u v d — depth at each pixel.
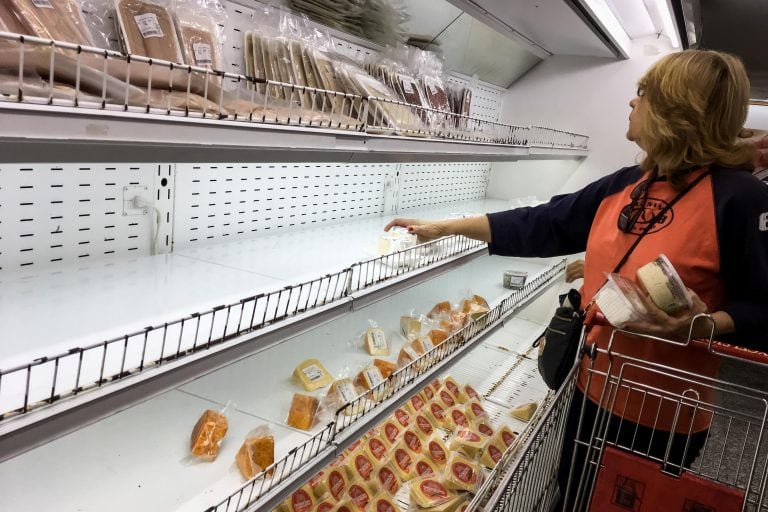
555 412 1.29
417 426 2.21
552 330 1.54
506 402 2.78
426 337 2.23
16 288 1.34
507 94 4.18
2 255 1.43
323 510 1.68
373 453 1.98
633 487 1.16
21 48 0.72
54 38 0.99
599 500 1.19
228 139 1.01
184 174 1.87
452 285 3.46
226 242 2.09
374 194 3.03
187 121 0.92
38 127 0.72
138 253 1.78
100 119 0.79
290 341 2.25
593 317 1.28
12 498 1.30
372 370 1.93
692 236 1.44
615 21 3.24
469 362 3.26
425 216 3.19
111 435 1.59
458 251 2.27
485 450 2.08
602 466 1.19
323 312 1.41
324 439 1.58
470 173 4.16
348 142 1.34
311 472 1.44
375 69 2.10
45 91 0.79
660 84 1.44
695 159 1.44
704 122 1.40
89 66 0.94
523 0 2.51
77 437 1.56
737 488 1.13
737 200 1.39
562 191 4.16
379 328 2.40
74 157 0.80
